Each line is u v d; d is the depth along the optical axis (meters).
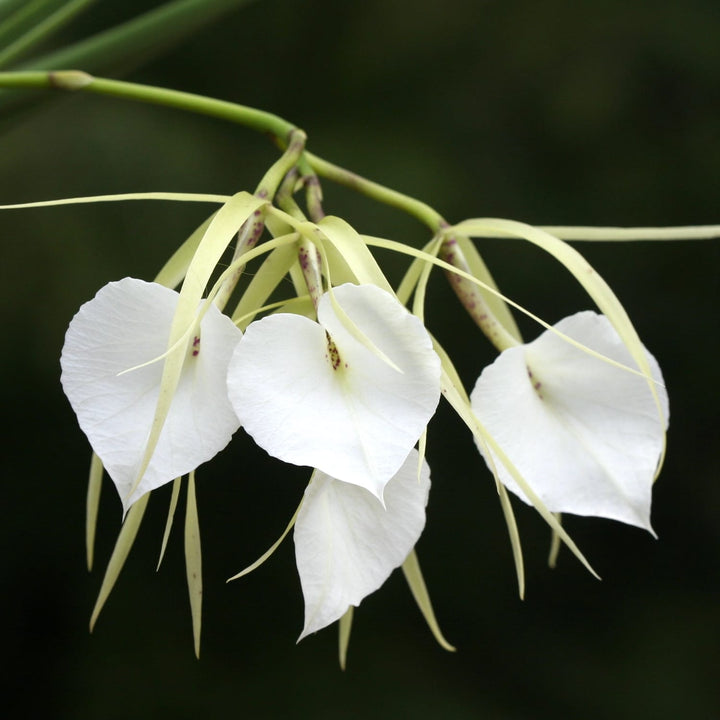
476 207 1.89
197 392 0.69
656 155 1.91
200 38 1.93
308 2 1.97
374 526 0.69
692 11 1.95
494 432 0.71
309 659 1.90
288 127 0.74
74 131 1.80
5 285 1.72
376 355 0.68
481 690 1.91
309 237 0.70
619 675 1.91
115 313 0.69
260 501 1.82
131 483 0.68
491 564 1.91
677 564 1.93
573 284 1.83
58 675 1.87
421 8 1.99
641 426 0.72
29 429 1.78
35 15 0.75
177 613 1.87
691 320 1.88
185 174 1.81
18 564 1.85
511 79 1.96
